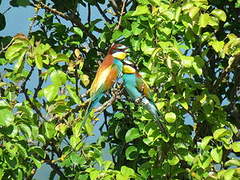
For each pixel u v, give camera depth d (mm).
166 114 10297
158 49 10148
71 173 11547
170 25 10859
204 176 10508
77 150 10922
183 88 10812
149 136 10523
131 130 11211
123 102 11953
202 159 10422
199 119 11078
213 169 10656
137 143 11719
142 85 10359
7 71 11742
